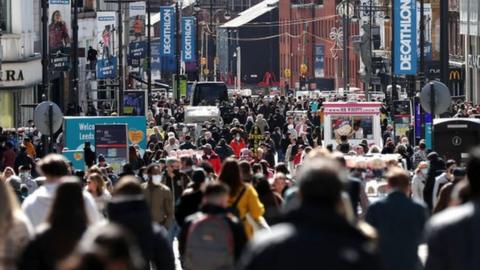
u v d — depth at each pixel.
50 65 90.88
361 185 34.69
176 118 129.88
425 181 48.94
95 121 72.00
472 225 17.97
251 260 15.46
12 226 21.91
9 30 101.94
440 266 18.14
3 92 103.38
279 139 96.56
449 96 60.12
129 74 150.75
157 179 40.94
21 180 51.03
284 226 15.72
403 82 171.62
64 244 21.30
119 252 14.69
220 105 143.75
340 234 15.57
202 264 27.23
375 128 87.00
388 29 192.00
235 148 83.94
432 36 168.12
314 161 16.22
